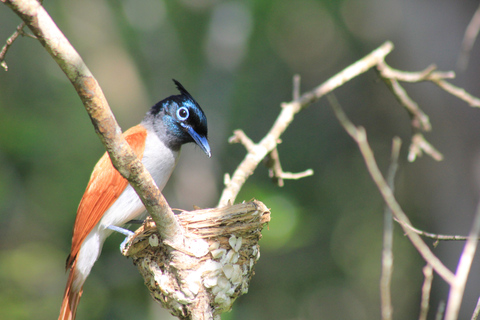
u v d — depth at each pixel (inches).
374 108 692.7
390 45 329.4
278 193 574.9
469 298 458.9
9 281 512.1
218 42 633.0
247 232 211.0
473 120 476.1
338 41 737.0
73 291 271.9
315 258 640.4
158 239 203.9
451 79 479.2
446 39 483.5
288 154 664.4
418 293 657.0
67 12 701.9
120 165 164.4
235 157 645.3
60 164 559.8
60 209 542.6
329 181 665.6
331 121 689.0
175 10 704.4
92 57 700.0
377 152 681.6
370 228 671.8
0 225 531.2
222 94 616.7
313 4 719.7
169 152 289.7
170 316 505.0
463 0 477.4
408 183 643.5
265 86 705.6
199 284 199.3
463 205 494.3
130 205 275.3
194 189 575.8
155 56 692.7
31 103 618.5
